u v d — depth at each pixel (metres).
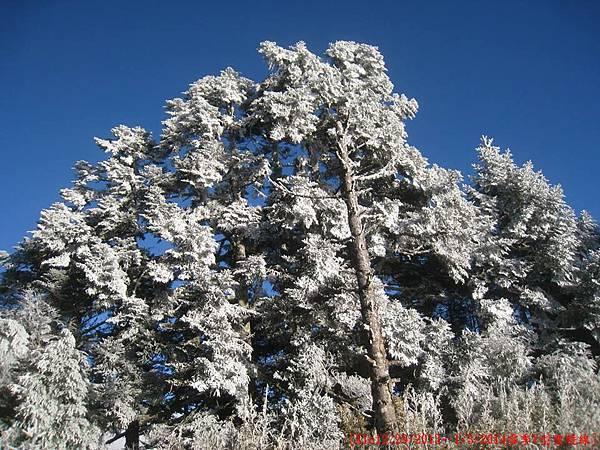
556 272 17.75
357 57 19.72
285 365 14.67
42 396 10.05
